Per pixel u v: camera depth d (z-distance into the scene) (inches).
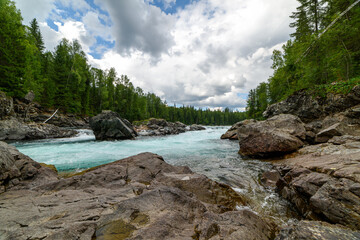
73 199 146.8
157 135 1229.7
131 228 99.4
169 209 126.9
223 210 163.9
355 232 84.4
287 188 211.6
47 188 180.4
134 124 1809.8
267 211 178.4
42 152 519.5
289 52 1096.8
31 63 1343.5
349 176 149.3
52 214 114.3
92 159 438.0
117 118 925.2
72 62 1811.0
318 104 626.2
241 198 205.0
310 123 634.2
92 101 2020.2
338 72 678.5
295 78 999.0
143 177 241.0
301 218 164.1
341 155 228.2
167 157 470.9
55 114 1371.8
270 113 892.6
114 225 101.6
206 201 186.1
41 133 848.3
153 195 144.0
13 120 783.7
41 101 1379.2
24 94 1011.9
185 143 776.3
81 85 1884.8
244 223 117.8
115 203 138.7
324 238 82.0
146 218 111.6
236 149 609.6
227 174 310.7
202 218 123.7
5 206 128.3
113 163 293.6
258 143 439.8
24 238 85.0
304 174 198.4
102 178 215.2
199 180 218.5
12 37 957.8
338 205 134.0
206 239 94.7
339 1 815.1
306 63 855.7
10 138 732.0
